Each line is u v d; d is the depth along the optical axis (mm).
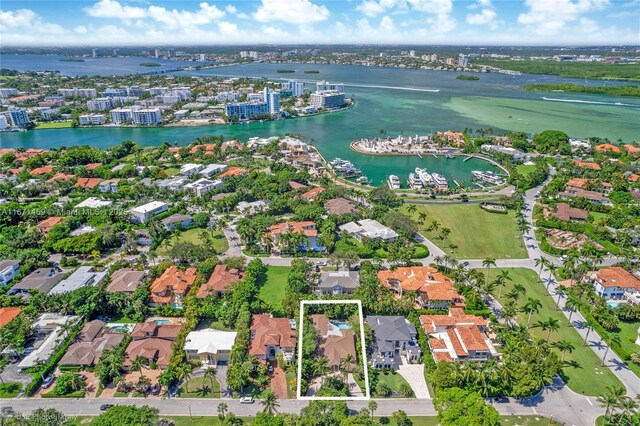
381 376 125500
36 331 140625
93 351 130000
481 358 128000
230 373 118938
